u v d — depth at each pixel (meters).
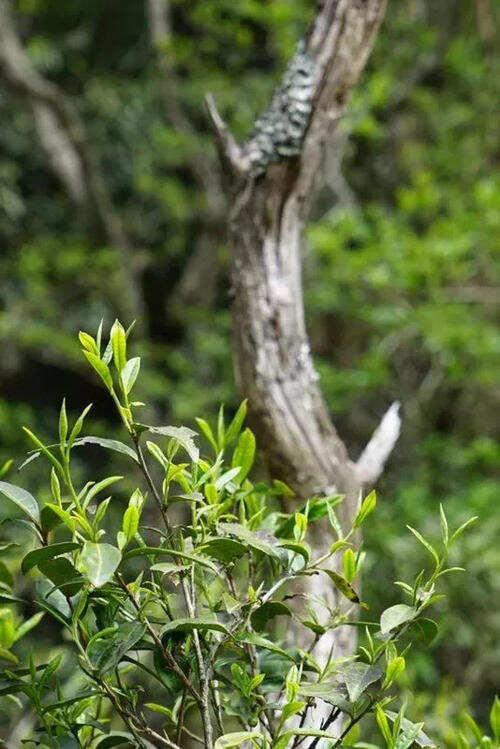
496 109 8.90
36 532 1.38
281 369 2.25
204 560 1.30
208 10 8.82
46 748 1.71
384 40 8.59
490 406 8.90
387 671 1.38
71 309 10.38
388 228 7.05
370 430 8.84
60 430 1.35
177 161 10.14
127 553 1.32
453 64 8.46
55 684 1.54
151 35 10.50
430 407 8.82
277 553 1.40
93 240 9.78
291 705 1.36
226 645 1.48
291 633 2.03
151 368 9.31
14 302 10.02
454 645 6.47
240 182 2.32
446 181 8.91
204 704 1.38
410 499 6.48
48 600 1.46
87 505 1.37
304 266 8.12
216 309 10.76
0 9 9.23
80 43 11.45
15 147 11.20
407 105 9.16
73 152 9.63
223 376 8.96
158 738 1.43
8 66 9.07
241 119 9.27
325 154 2.36
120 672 1.66
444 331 6.86
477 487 6.68
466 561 6.08
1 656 1.57
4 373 11.57
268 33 9.36
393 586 6.05
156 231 11.42
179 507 4.21
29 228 11.15
